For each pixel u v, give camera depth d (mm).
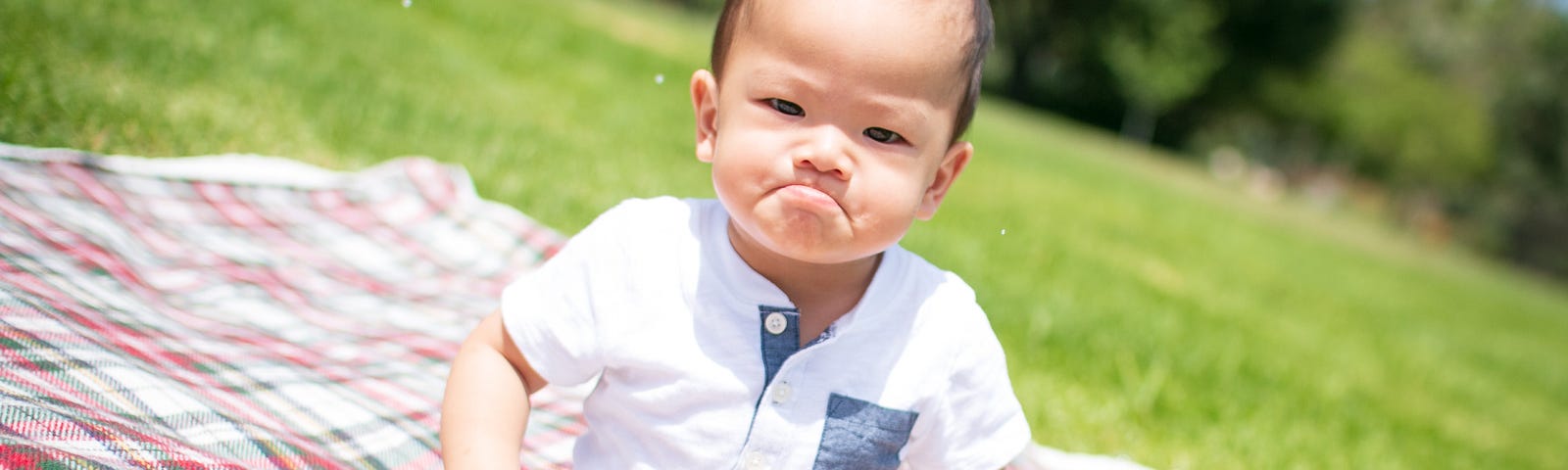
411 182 3275
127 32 4242
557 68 7539
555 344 1511
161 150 3197
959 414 1579
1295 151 36062
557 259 1549
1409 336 7820
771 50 1353
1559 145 37562
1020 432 1635
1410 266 15797
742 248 1487
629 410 1487
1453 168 36875
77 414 1302
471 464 1450
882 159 1354
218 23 5078
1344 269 11445
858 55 1316
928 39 1347
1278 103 33875
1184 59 31328
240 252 2584
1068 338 3854
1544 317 14258
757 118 1365
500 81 6309
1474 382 6699
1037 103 32344
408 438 1785
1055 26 31156
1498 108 38531
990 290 4203
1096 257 6371
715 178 1405
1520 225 37406
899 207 1371
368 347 2246
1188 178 20422
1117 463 2381
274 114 3924
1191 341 4574
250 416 1603
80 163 2557
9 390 1289
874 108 1332
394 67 5660
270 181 2990
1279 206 22203
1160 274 6637
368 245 2916
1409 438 4266
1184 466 2906
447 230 3123
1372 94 36125
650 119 6633
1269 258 9812
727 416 1438
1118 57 31047
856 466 1496
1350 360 5754
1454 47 40281
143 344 1727
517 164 4273
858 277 1504
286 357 2010
